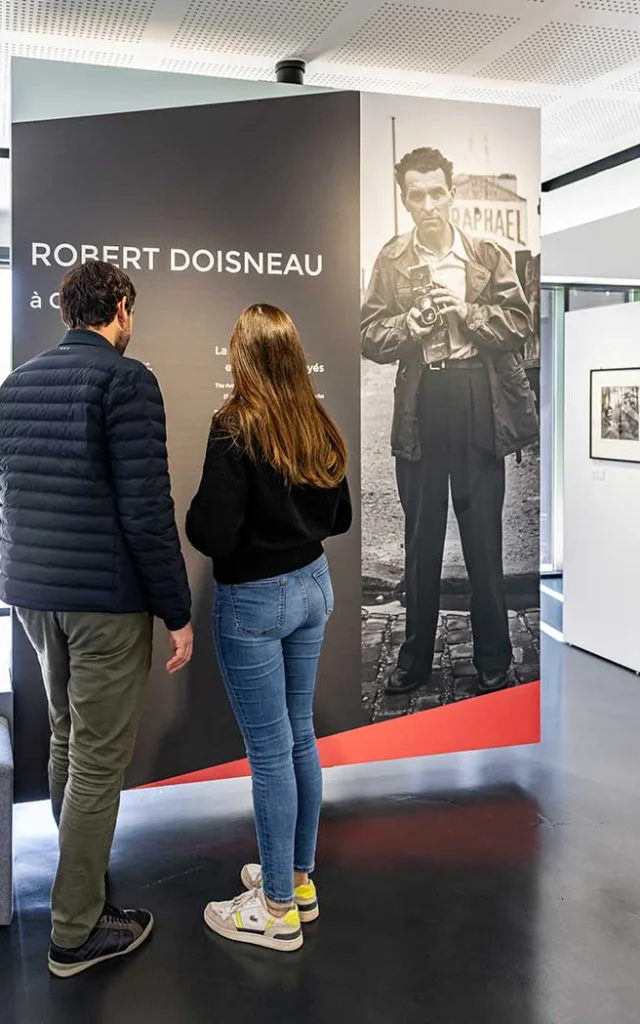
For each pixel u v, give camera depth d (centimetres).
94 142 302
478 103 337
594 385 525
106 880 281
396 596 345
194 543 222
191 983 229
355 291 330
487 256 342
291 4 331
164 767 327
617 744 396
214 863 293
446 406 343
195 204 313
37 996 224
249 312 227
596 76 414
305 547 230
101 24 350
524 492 354
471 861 293
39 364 226
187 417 317
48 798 311
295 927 244
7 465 230
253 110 316
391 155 330
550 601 697
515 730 362
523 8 337
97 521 219
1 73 403
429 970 234
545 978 231
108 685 224
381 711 347
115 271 230
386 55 388
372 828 317
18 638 305
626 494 504
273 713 231
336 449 236
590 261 723
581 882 279
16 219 298
